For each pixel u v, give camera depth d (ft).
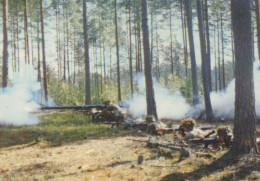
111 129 37.27
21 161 21.72
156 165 18.61
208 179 15.23
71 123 44.47
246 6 19.85
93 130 36.81
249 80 19.42
